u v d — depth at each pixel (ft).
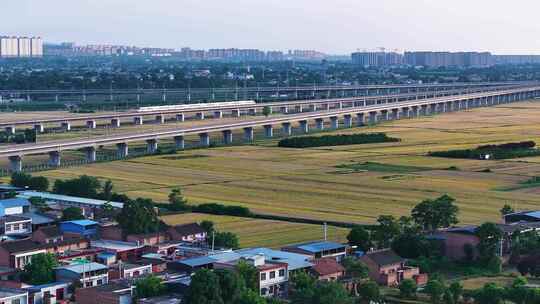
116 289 559.38
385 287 614.75
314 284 558.15
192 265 605.73
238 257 615.16
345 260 623.36
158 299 540.52
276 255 634.84
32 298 561.02
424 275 632.79
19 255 640.58
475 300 568.00
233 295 533.55
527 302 554.05
